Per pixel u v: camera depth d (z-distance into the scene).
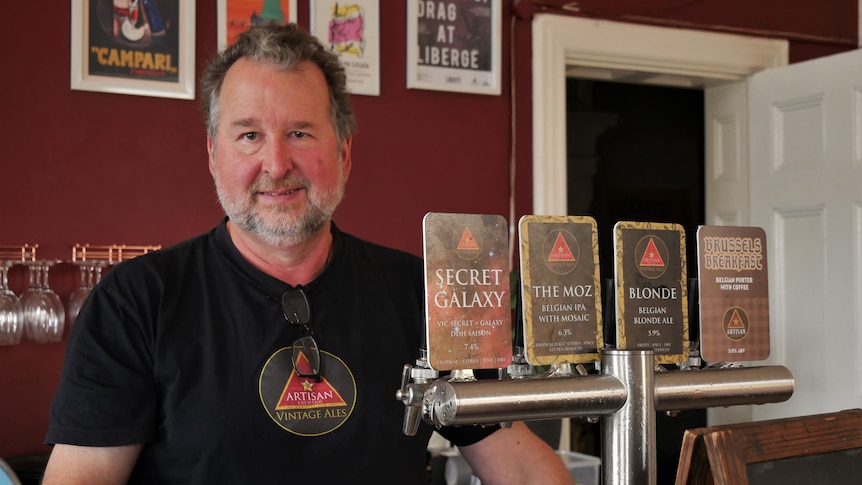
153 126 2.68
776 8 3.54
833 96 3.20
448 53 3.02
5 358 2.51
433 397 0.85
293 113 1.30
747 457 0.88
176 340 1.30
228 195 1.32
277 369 1.32
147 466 1.30
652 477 0.90
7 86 2.52
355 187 2.91
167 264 1.36
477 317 0.90
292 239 1.32
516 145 3.14
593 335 0.94
